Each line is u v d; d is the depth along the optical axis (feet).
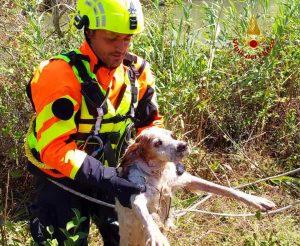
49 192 9.68
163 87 14.90
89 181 8.68
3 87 14.42
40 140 8.83
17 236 11.89
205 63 16.28
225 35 17.28
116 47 8.90
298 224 13.12
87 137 9.21
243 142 16.01
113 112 9.26
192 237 12.36
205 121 15.67
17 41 15.35
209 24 17.43
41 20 16.71
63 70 8.80
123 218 9.21
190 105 15.35
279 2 19.10
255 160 15.62
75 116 8.91
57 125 8.74
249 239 12.03
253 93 16.55
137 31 8.89
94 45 9.00
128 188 8.63
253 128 16.22
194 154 14.61
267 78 16.38
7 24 16.47
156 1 17.56
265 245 11.25
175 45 16.37
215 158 15.56
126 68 9.62
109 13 8.68
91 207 10.21
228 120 16.46
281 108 16.39
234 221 13.05
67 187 9.56
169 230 10.07
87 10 8.87
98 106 9.00
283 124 16.22
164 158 8.86
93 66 9.03
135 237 9.27
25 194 13.61
